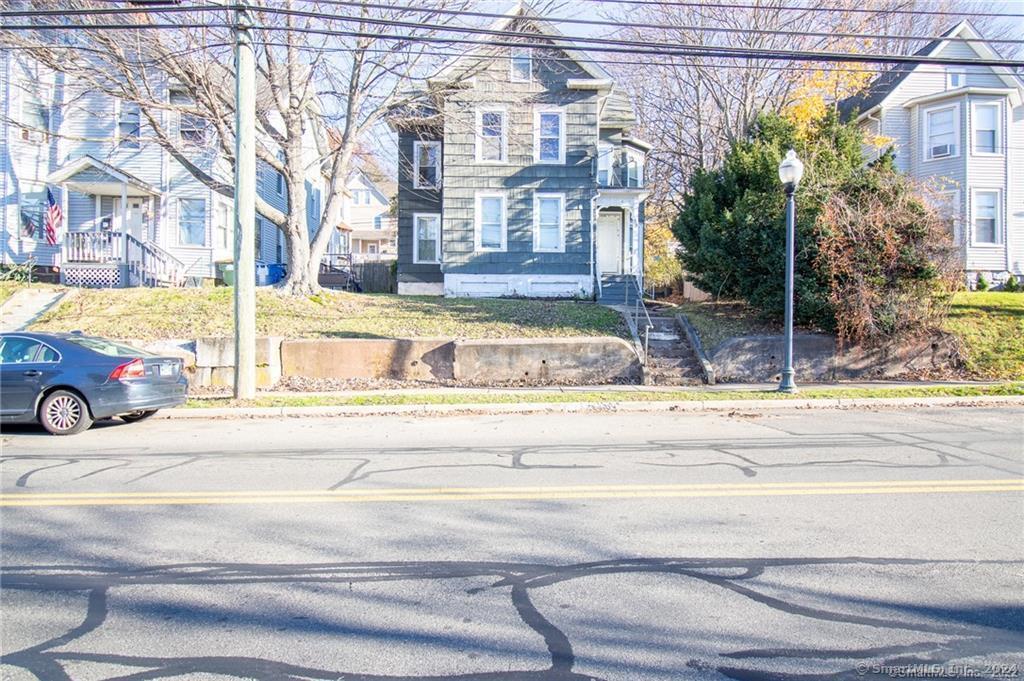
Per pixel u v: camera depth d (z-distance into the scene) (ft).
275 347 52.24
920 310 55.01
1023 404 45.03
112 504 21.52
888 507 20.93
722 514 20.29
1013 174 94.27
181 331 56.03
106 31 56.54
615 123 94.63
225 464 27.50
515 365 53.62
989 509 20.72
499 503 21.52
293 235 65.67
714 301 69.82
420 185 95.86
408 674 11.71
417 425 38.14
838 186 56.24
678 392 47.78
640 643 12.76
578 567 16.31
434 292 95.55
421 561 16.72
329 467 26.91
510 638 12.94
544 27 81.66
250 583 15.48
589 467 26.66
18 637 13.08
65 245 75.82
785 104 86.33
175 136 78.69
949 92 93.25
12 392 34.32
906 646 12.66
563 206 84.48
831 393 46.83
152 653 12.46
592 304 71.92
